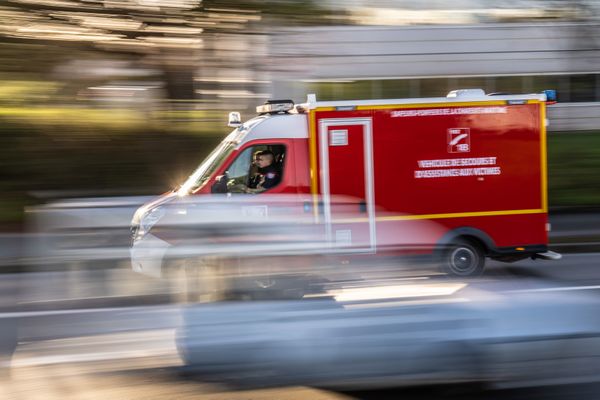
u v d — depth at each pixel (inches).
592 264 675.4
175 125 1037.8
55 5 884.0
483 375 249.9
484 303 260.8
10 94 990.4
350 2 1016.2
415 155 604.1
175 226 316.5
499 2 1218.0
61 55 940.0
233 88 1001.5
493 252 617.3
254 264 282.5
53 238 287.7
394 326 249.4
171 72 967.0
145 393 232.1
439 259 329.1
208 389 234.7
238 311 246.8
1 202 871.7
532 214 621.6
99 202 356.5
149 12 908.0
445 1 1178.0
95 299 259.6
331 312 249.4
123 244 288.8
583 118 1445.6
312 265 288.5
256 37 960.9
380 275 288.5
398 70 1370.6
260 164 588.7
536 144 620.1
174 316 245.6
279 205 359.9
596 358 256.1
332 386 241.1
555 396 252.8
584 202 978.7
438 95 1403.8
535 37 1414.9
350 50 1341.0
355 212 426.0
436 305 257.1
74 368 233.3
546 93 621.0
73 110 1019.3
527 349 253.0
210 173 585.3
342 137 594.6
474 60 1406.3
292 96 1296.8
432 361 247.9
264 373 238.4
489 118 613.3
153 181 988.6
